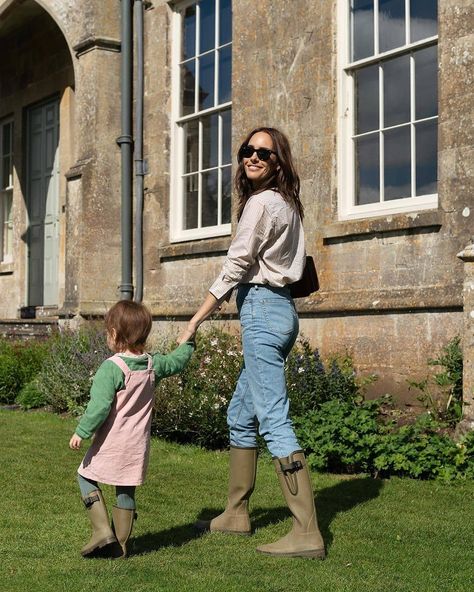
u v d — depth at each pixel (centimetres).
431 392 683
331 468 612
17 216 1446
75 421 838
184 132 1015
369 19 781
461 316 664
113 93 1081
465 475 560
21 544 416
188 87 1010
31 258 1434
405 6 748
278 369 411
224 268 407
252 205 405
